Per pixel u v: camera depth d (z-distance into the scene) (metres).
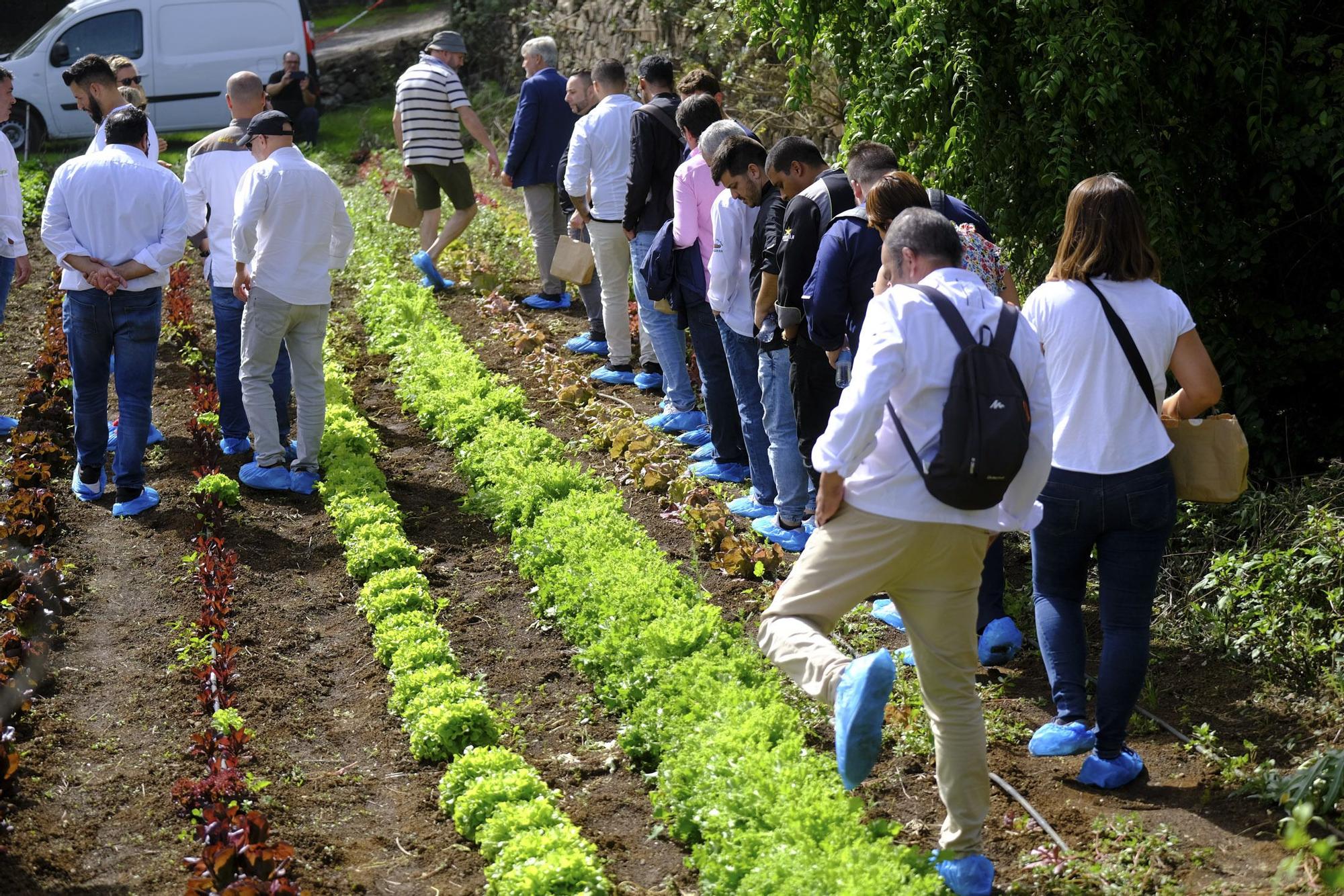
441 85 11.16
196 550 6.69
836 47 7.57
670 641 5.13
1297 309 7.02
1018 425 3.47
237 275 7.03
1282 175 6.53
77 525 7.04
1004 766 4.59
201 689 5.34
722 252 6.39
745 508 6.91
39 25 24.83
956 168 6.80
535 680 5.44
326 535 7.01
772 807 3.94
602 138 8.80
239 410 7.93
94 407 7.20
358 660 5.70
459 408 8.44
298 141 17.86
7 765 4.37
